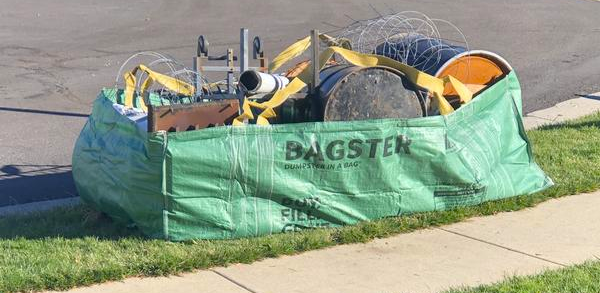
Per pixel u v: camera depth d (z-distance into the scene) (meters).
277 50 17.47
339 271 5.89
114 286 5.61
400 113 7.11
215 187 6.29
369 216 6.80
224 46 18.11
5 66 15.88
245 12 23.78
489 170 7.24
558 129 10.30
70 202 7.89
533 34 19.81
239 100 7.14
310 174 6.52
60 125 11.41
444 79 7.25
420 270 5.90
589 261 5.95
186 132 6.19
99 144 7.00
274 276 5.80
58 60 16.56
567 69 15.58
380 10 23.78
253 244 6.27
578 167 8.44
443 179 6.98
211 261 5.97
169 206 6.24
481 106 7.36
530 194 7.51
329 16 22.81
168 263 5.86
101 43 18.62
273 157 6.37
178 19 22.55
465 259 6.11
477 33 19.95
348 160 6.60
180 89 7.93
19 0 26.11
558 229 6.77
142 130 6.38
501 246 6.38
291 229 6.57
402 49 8.13
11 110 12.30
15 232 6.74
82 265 5.84
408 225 6.74
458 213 6.99
